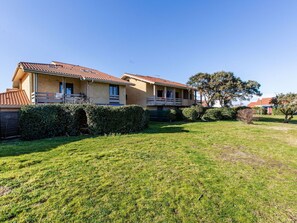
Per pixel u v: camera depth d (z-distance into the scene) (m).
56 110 9.65
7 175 4.21
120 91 20.41
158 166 5.07
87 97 16.48
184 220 2.78
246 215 2.93
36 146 7.05
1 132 9.27
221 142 8.47
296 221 2.80
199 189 3.76
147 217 2.83
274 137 9.87
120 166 4.98
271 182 4.18
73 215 2.82
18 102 13.50
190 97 31.34
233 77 22.73
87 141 8.03
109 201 3.24
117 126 10.25
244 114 17.22
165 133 10.64
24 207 2.99
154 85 22.67
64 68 17.39
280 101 19.22
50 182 3.91
